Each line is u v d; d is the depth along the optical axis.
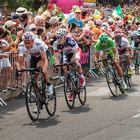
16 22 19.73
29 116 14.21
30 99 14.04
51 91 15.01
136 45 27.31
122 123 13.83
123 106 16.77
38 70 14.07
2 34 17.72
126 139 11.85
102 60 18.52
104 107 16.64
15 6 29.53
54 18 21.48
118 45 20.86
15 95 19.09
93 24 25.52
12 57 18.52
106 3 57.62
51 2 28.34
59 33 16.41
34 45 14.27
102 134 12.45
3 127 13.62
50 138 12.10
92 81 23.95
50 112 15.09
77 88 16.69
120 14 35.94
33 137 12.26
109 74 18.81
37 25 20.34
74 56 16.66
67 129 13.16
